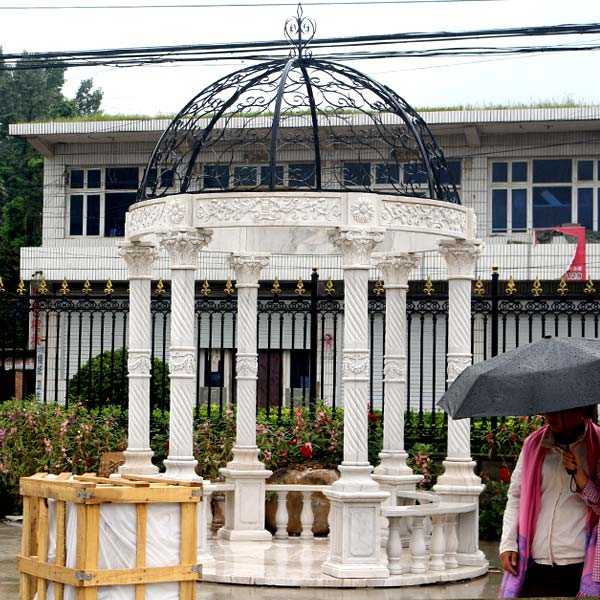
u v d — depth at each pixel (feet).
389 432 51.47
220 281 99.60
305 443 57.67
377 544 42.39
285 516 52.29
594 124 104.47
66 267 109.91
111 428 64.08
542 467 27.86
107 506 29.48
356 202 43.21
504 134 107.96
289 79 46.57
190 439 44.50
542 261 97.86
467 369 27.96
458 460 47.03
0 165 151.02
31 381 107.04
